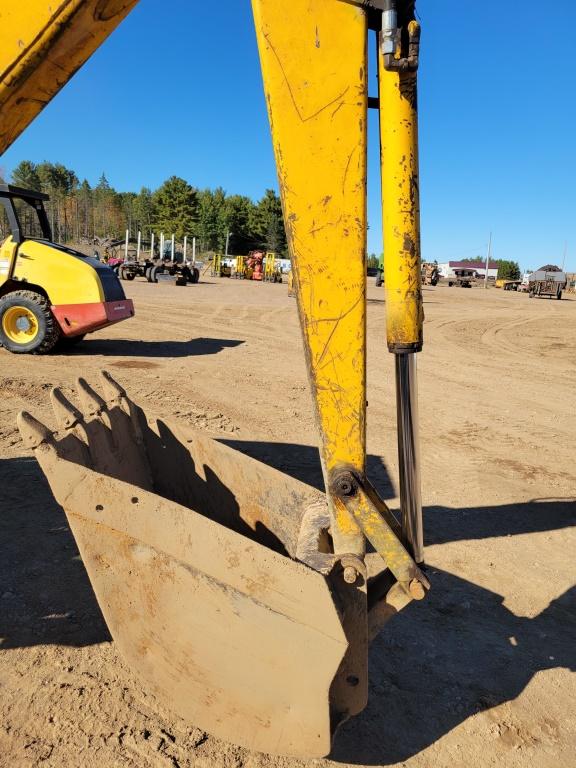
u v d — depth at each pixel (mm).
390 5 1640
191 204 100500
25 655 2771
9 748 2248
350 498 1934
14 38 1928
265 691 2045
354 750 2365
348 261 1760
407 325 1860
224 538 1969
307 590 1911
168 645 2102
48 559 3605
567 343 15664
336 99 1669
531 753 2406
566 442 6672
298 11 1631
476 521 4547
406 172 1768
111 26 1971
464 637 3156
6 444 5500
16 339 9820
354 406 1861
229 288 32000
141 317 16250
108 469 2945
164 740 2324
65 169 125438
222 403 7535
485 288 58000
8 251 9578
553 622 3334
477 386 9547
